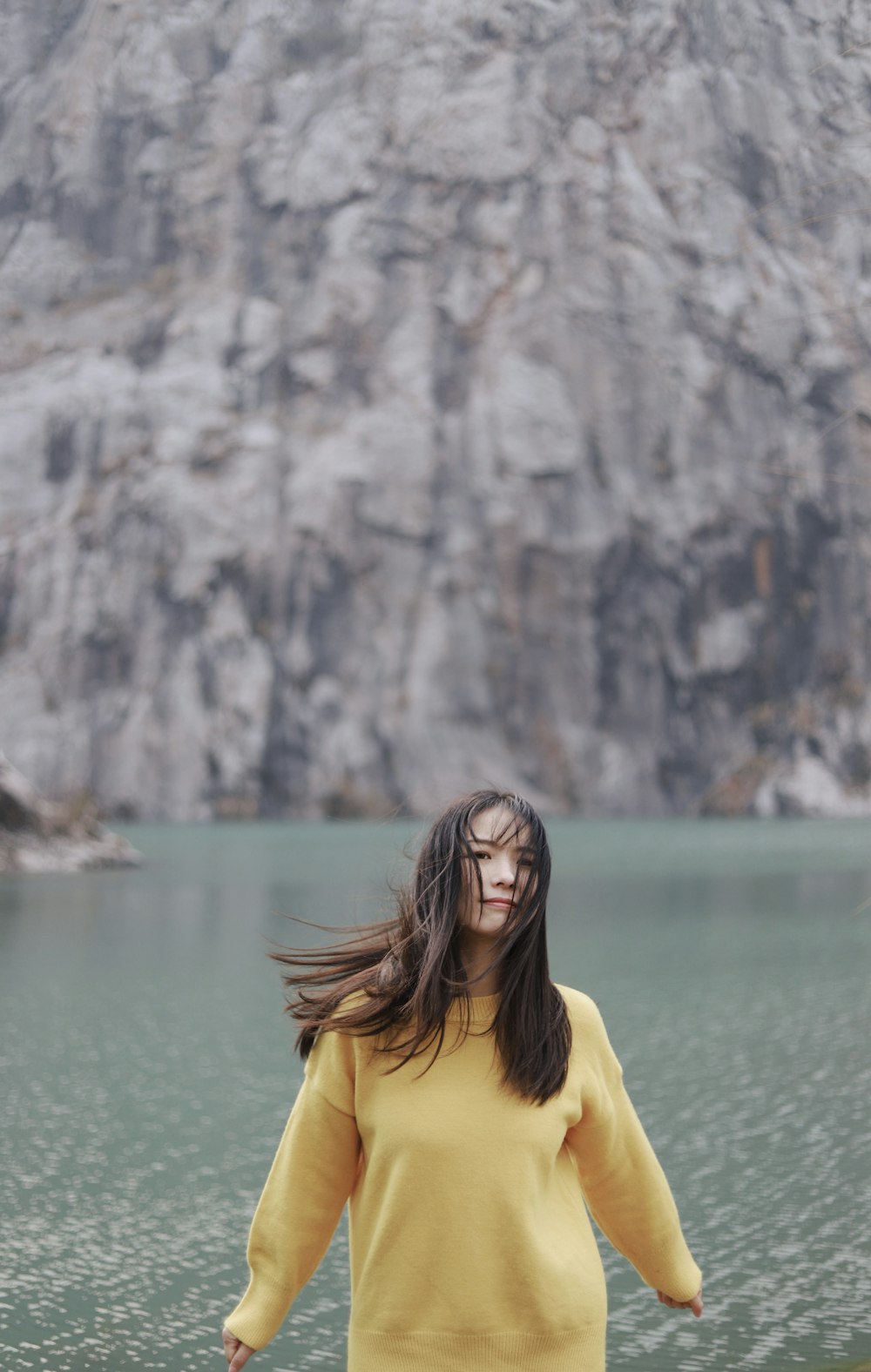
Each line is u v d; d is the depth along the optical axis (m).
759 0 73.12
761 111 76.19
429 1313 2.69
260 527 78.56
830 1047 10.56
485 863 2.80
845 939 17.17
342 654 77.31
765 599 80.00
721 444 79.69
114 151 88.44
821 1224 6.58
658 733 79.06
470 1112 2.74
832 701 78.69
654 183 80.25
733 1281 5.88
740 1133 8.19
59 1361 5.09
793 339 77.56
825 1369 4.95
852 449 77.06
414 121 84.25
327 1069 2.87
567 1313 2.71
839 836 49.28
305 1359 5.16
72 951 16.75
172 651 76.38
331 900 23.02
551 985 2.85
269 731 75.69
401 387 80.75
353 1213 2.88
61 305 85.94
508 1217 2.70
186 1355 5.16
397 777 75.44
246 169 86.75
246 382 82.25
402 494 79.31
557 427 80.00
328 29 89.06
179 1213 6.87
